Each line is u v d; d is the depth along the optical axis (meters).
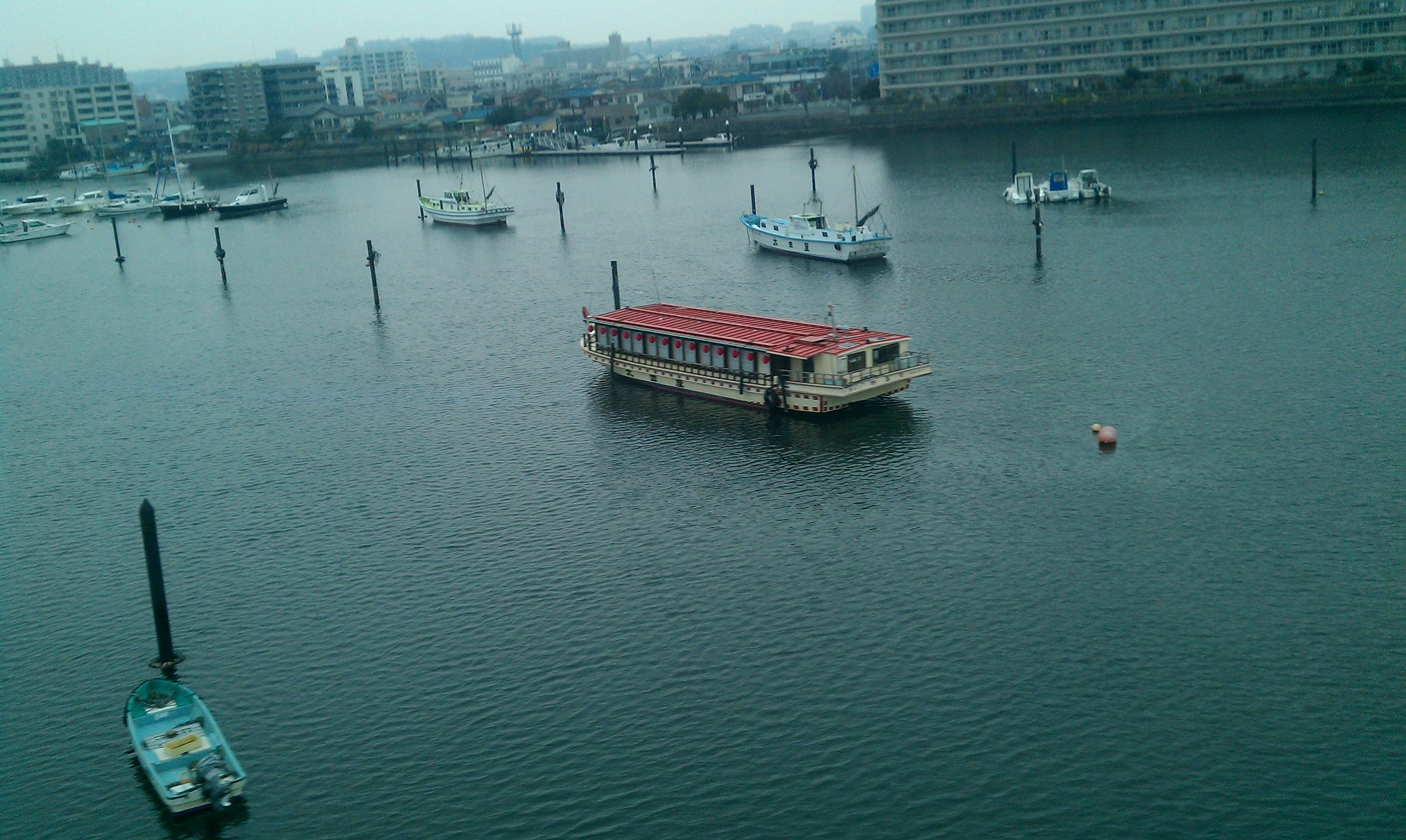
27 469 108.69
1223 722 62.03
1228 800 56.91
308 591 81.06
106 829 59.69
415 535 88.50
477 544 86.19
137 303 183.12
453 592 79.56
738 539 84.25
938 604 74.25
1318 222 176.00
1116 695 64.50
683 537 85.19
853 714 64.25
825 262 177.88
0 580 86.00
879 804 57.81
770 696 66.12
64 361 148.00
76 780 63.38
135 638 76.88
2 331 168.12
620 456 100.81
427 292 175.75
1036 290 147.88
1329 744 60.12
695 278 172.62
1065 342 124.44
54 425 121.25
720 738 63.00
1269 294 137.25
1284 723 61.72
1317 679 64.94
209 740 62.56
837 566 79.62
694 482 94.38
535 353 135.75
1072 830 55.62
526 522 89.25
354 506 94.62
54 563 88.19
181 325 164.25
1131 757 59.91
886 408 107.75
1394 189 198.00
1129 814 56.34
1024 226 194.12
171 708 65.06
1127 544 80.31
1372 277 141.12
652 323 121.44
